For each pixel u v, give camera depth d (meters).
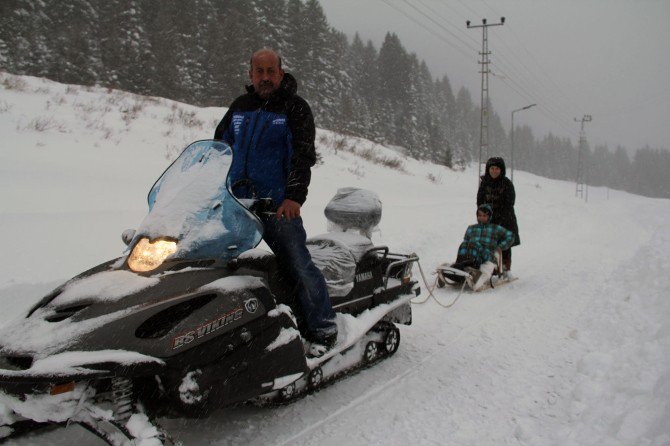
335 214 4.70
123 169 12.30
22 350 2.35
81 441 3.06
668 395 3.14
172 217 2.91
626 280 6.69
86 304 2.61
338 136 33.22
